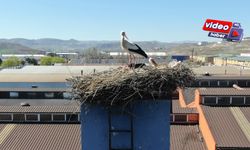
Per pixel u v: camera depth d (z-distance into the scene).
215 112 31.22
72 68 65.50
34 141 27.84
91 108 10.94
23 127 30.20
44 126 30.36
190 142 28.72
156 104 10.87
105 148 11.04
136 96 10.45
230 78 54.84
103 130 11.00
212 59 134.75
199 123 31.36
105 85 10.08
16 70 68.81
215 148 26.05
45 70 66.94
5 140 27.97
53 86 57.44
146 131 10.98
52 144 27.38
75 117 30.91
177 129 30.78
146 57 11.16
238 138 27.14
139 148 11.02
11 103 40.72
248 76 58.12
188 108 33.12
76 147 26.88
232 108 32.25
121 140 11.03
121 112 10.85
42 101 41.34
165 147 11.02
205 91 33.75
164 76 10.23
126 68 10.73
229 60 116.81
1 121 31.25
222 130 28.22
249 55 129.75
